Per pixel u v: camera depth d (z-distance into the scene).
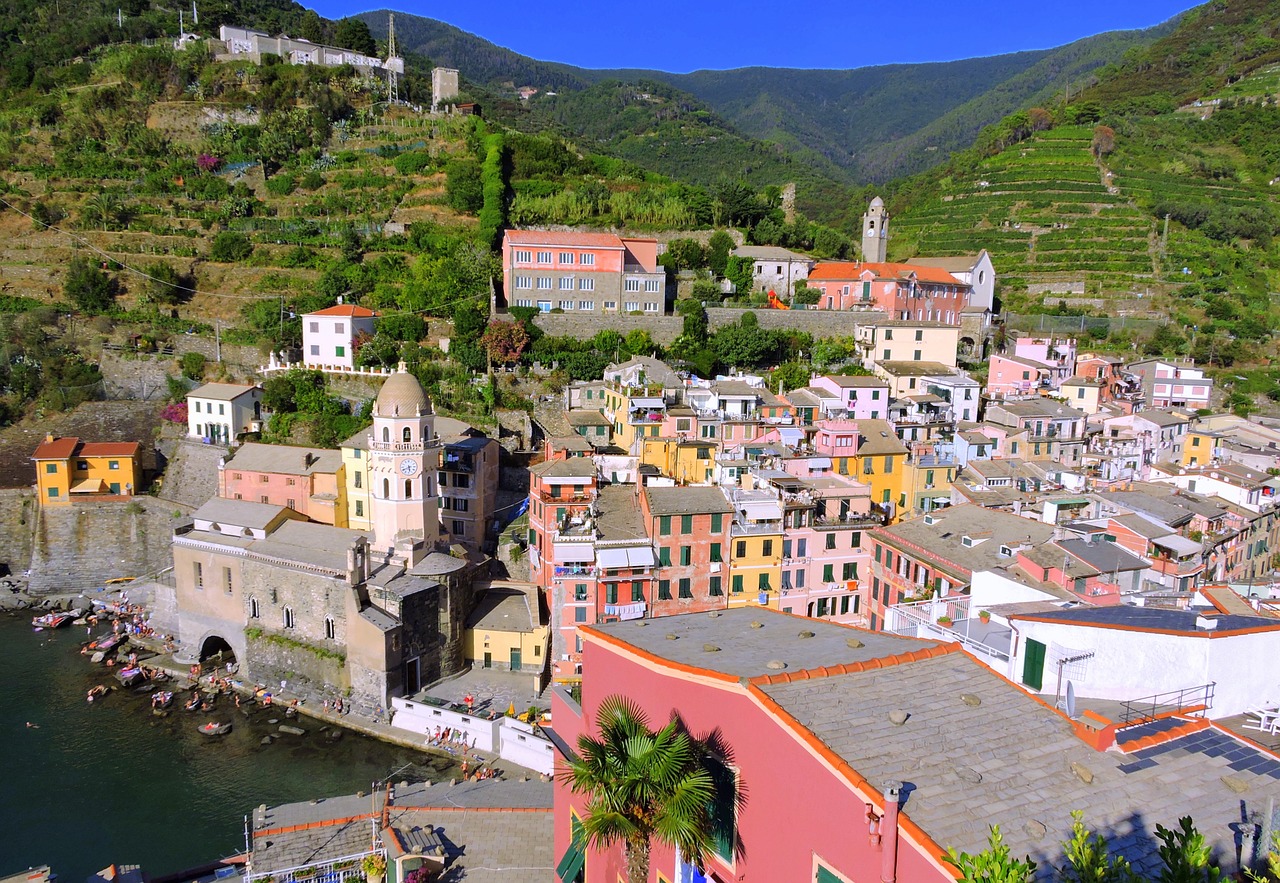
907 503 103.88
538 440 124.50
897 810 20.92
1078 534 74.62
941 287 163.00
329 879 55.03
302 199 181.00
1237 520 91.00
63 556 118.81
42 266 158.50
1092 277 184.12
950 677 28.91
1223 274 180.75
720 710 27.80
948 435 115.44
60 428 132.38
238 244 163.50
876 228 186.88
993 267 188.12
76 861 65.00
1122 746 25.91
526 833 57.31
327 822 60.06
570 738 38.97
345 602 85.94
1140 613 39.50
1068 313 174.12
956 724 25.88
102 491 122.06
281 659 90.62
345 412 127.19
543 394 130.38
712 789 27.02
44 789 74.06
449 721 81.06
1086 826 21.91
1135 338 165.12
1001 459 104.88
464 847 55.59
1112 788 23.69
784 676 27.48
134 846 66.88
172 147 190.50
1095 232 196.25
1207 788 24.33
